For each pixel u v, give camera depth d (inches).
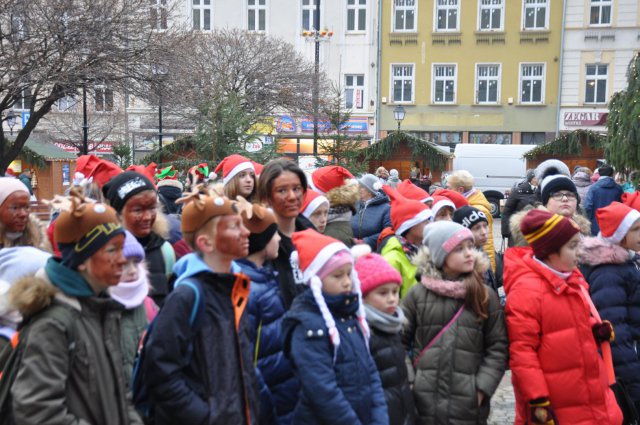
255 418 100.0
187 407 92.4
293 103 984.9
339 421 103.3
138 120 1253.7
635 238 154.0
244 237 102.7
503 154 971.9
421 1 1301.7
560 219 135.9
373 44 1315.2
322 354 106.7
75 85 542.0
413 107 1323.8
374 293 123.0
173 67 599.5
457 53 1305.4
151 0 617.9
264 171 146.5
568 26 1267.2
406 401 123.0
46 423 85.8
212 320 98.3
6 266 122.7
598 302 154.3
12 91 523.2
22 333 90.3
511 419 205.0
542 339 133.8
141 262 111.3
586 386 132.4
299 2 1306.6
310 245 113.2
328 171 199.6
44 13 502.9
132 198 137.7
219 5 1311.5
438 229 137.4
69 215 91.9
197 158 428.5
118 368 95.4
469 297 134.0
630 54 1245.1
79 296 92.6
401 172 960.3
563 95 1282.0
